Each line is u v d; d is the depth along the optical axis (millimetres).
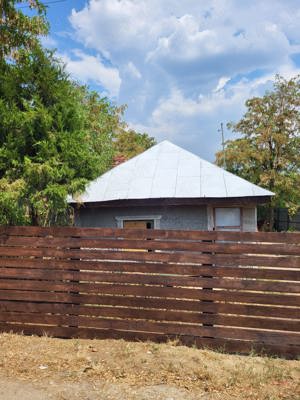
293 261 4492
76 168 6898
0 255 5262
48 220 7461
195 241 4867
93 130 13766
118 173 12641
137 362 4242
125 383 3824
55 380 3900
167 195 11172
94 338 4969
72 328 5035
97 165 7281
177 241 4836
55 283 5105
